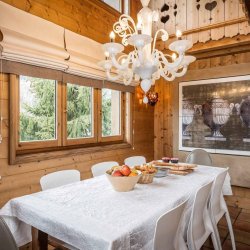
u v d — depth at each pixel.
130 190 1.73
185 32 3.67
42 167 2.41
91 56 2.95
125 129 3.76
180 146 4.17
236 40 3.22
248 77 3.51
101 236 1.04
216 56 3.85
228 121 3.69
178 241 1.44
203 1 3.56
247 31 3.12
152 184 1.90
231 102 3.66
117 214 1.29
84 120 3.06
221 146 3.76
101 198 1.55
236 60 3.72
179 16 3.79
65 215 1.28
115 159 3.44
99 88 3.20
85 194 1.63
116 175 1.66
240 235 2.41
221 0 3.38
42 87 2.54
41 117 2.53
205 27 3.46
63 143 2.71
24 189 2.25
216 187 1.84
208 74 3.87
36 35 2.31
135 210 1.34
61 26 2.61
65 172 2.05
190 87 4.05
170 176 2.19
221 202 2.13
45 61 2.30
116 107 3.64
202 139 3.94
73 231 1.14
